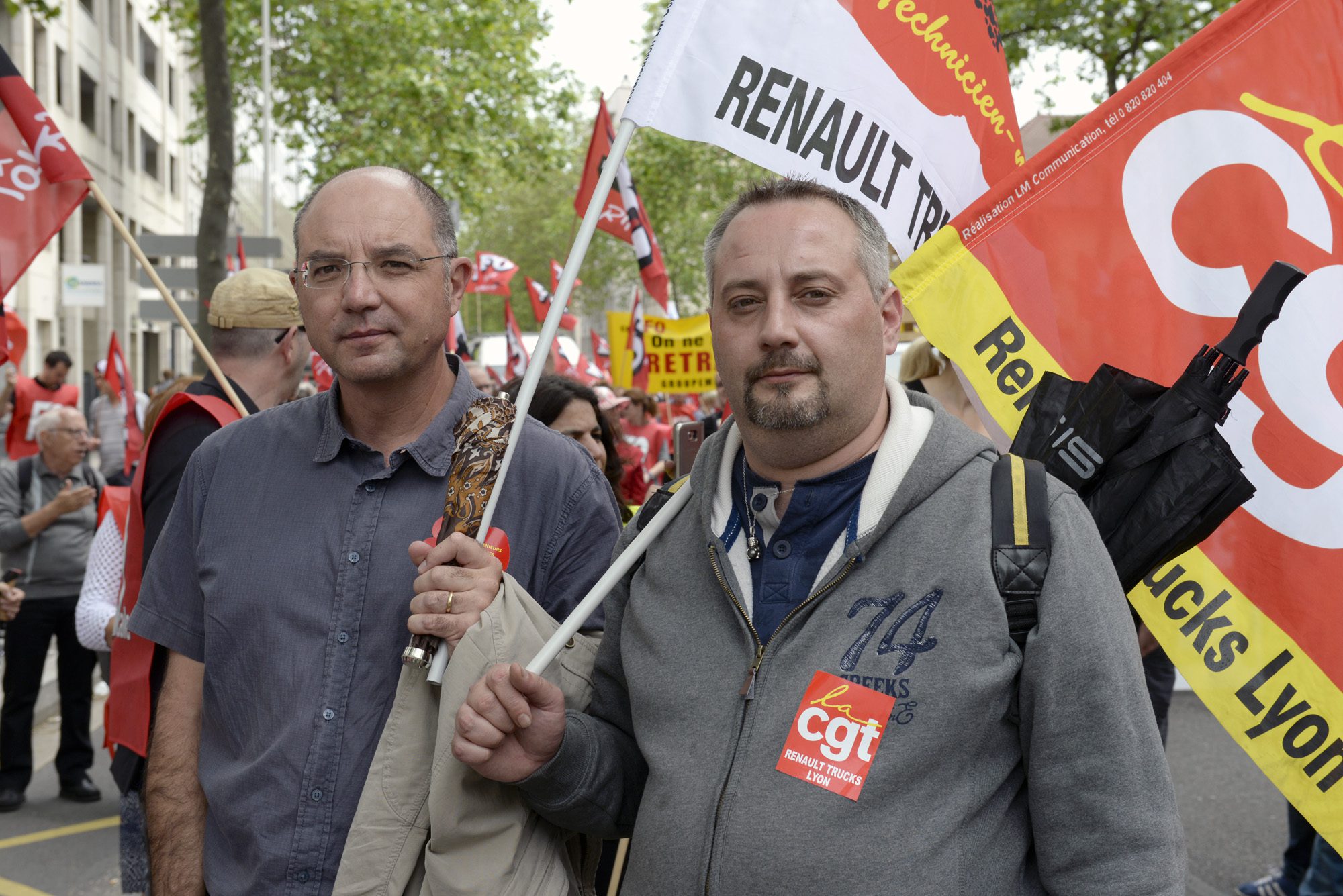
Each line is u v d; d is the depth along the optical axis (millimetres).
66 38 25641
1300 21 2424
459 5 26641
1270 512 2314
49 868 5355
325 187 2289
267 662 2211
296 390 3732
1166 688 4898
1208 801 5934
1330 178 2381
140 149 33438
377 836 2027
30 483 6230
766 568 1900
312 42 26375
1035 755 1724
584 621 2178
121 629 3070
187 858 2279
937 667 1715
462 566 2041
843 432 1884
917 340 4379
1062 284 2412
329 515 2266
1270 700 2254
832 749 1726
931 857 1674
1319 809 2207
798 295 1874
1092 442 2037
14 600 5645
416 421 2332
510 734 1939
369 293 2195
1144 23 15266
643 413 10742
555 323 2172
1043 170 2441
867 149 2598
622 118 2441
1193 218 2408
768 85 2514
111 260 30578
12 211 3434
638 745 1990
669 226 34156
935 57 2680
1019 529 1764
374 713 2180
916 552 1786
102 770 6922
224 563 2279
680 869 1779
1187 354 2381
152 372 37812
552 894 2064
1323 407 2318
